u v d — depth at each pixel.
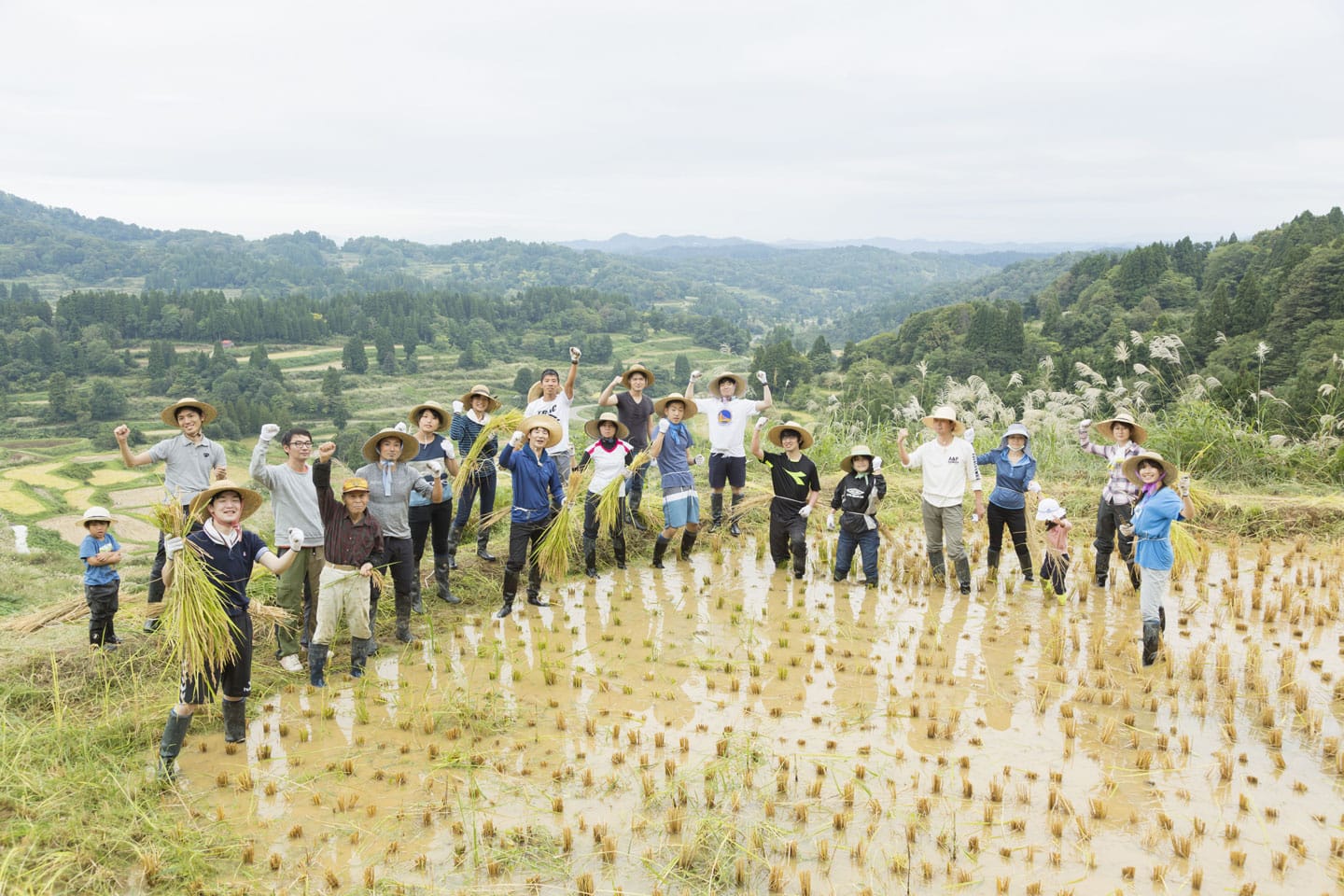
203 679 5.62
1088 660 7.57
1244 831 5.12
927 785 5.64
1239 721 6.43
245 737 6.19
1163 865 4.79
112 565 7.14
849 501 9.65
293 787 5.59
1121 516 9.33
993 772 5.80
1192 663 7.19
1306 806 5.37
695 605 9.17
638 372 10.88
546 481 8.79
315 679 7.10
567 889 4.63
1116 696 6.74
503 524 11.77
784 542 10.25
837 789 5.59
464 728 6.39
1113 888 4.64
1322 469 13.64
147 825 5.05
